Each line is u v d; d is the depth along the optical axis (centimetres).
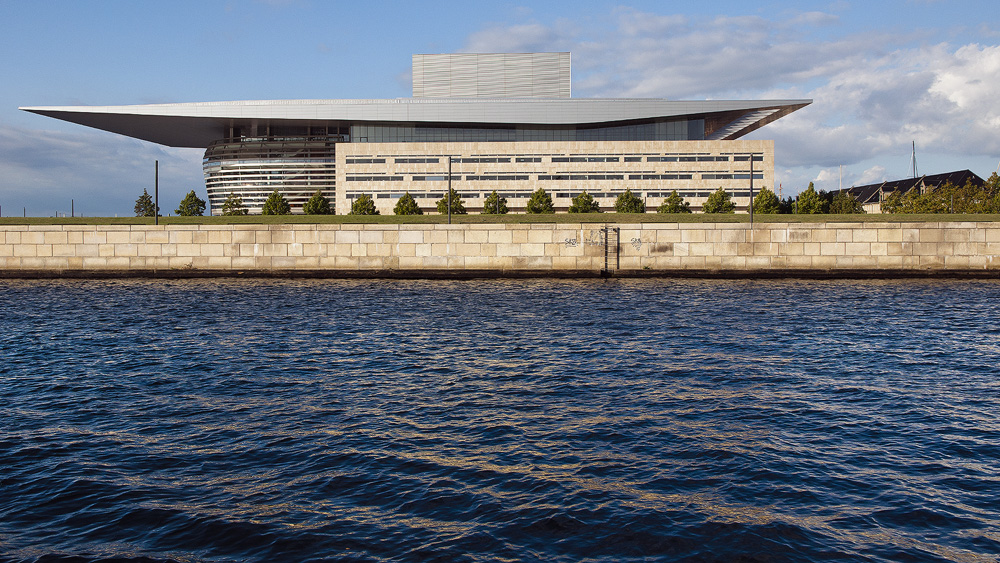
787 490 960
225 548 798
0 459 1104
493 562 760
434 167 11400
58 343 2230
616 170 11250
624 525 849
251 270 4888
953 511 892
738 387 1578
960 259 4625
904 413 1350
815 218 5500
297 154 12900
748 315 2834
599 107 11512
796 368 1788
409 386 1609
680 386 1591
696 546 797
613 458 1097
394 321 2739
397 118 11588
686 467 1054
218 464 1080
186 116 11444
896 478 1005
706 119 12250
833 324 2575
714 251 4784
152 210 12950
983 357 1933
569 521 862
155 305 3291
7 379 1695
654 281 4544
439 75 12538
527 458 1098
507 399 1481
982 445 1152
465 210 10050
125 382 1659
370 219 5853
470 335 2378
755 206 8875
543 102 11525
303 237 4891
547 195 10162
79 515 890
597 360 1909
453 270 4853
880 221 5159
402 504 919
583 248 4838
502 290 4028
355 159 11444
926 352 2012
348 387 1602
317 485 989
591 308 3117
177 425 1295
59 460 1099
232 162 12925
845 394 1505
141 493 963
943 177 12544
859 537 821
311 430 1257
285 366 1853
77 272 4856
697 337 2295
